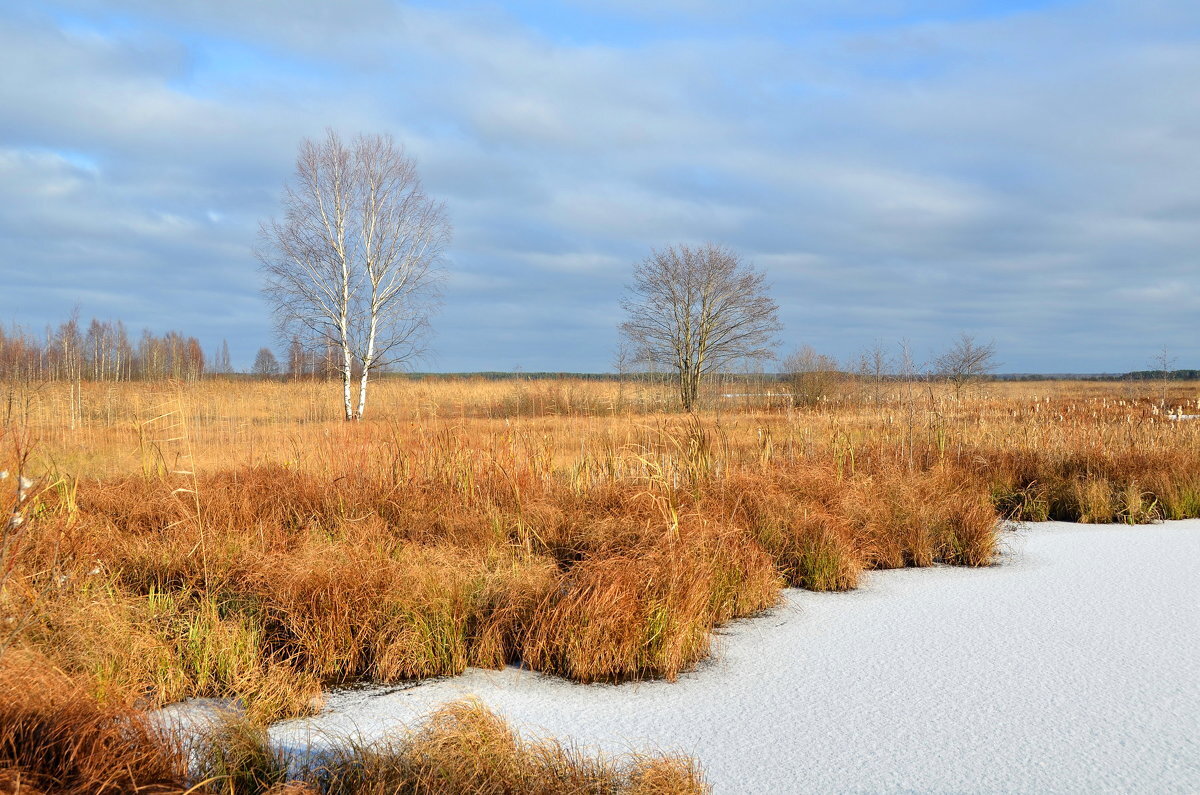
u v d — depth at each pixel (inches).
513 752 143.9
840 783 148.6
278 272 1161.4
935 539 337.7
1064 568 318.7
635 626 207.8
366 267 1186.6
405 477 375.6
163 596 226.5
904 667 210.7
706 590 235.1
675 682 201.8
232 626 205.8
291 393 1168.2
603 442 478.6
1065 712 180.7
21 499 198.2
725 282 1400.1
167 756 139.5
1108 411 730.8
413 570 236.4
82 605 202.2
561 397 739.4
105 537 278.4
